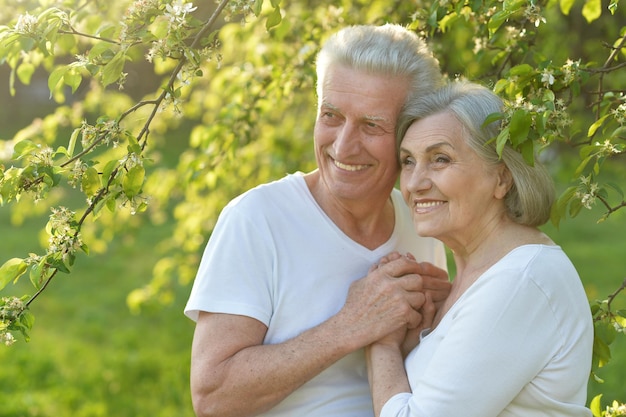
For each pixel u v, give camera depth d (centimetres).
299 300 266
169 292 577
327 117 267
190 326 927
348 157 263
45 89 2050
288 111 557
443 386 232
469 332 233
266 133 552
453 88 255
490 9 306
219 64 264
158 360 819
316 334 257
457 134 248
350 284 274
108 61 263
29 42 268
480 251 256
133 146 260
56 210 265
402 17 393
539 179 249
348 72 260
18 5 367
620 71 548
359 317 260
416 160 254
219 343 256
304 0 467
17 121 1986
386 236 290
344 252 275
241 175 544
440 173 250
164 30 255
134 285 1068
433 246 309
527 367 230
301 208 275
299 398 265
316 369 254
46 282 267
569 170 602
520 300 231
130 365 802
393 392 251
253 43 473
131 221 557
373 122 260
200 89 594
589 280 995
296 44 449
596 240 1200
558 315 232
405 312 261
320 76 268
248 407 254
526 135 234
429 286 273
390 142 264
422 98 256
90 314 959
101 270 1130
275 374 250
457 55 412
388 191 280
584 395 244
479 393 230
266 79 458
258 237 265
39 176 258
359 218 281
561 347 233
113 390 754
